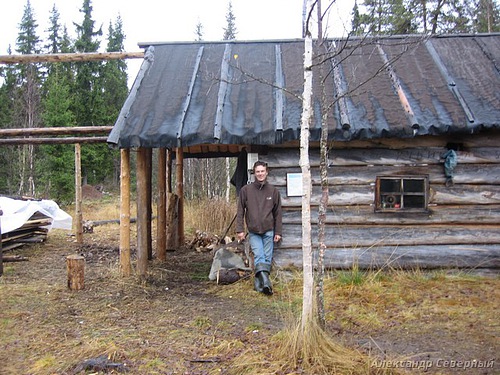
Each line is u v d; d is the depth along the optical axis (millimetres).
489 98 6234
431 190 6281
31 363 3717
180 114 6242
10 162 25391
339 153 6266
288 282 6008
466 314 4785
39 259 8133
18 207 9266
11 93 33219
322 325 4016
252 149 6250
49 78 30953
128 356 3787
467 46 7465
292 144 6270
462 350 3893
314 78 6719
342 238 6258
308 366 3473
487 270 6246
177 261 8055
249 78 6867
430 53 7203
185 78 7008
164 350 3916
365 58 7148
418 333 4312
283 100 6320
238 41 7895
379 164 6277
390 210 6270
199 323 4594
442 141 6266
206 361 3680
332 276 6125
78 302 5383
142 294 5719
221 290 5918
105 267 7297
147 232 7336
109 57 7672
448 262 6242
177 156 9977
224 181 21641
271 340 4008
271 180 6289
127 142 5941
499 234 6254
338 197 6262
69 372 3527
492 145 6238
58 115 23609
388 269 6219
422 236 6254
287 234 6262
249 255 6445
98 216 16219
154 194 22078
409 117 5910
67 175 23828
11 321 4703
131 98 6586
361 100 6262
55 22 41219
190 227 11938
